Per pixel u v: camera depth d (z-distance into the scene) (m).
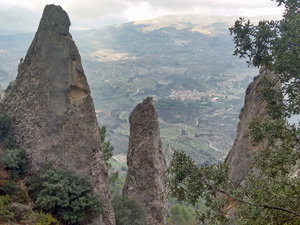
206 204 10.29
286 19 11.11
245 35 11.33
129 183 30.27
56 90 20.67
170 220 38.28
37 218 15.88
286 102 11.66
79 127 20.67
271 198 8.75
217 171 10.48
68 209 17.75
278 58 10.51
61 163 19.77
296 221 8.27
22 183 18.44
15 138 20.00
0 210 14.64
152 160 30.05
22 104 20.50
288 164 9.84
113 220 20.34
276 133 10.45
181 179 10.68
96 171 20.42
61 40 21.08
